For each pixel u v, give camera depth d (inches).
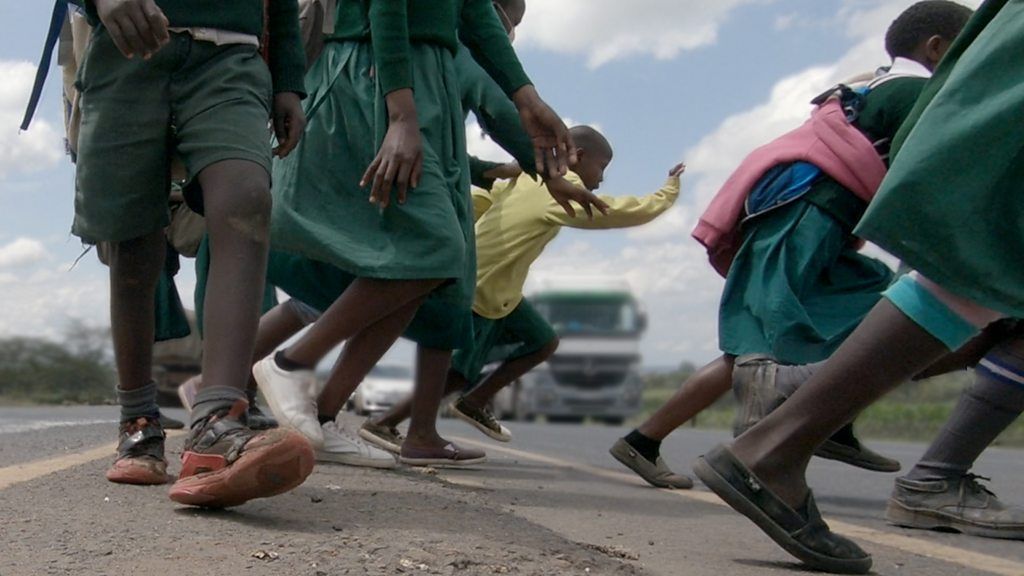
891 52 148.5
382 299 122.5
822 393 84.5
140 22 84.8
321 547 75.7
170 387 390.9
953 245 74.0
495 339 194.1
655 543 102.0
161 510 89.7
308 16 127.6
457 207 129.5
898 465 158.6
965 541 121.0
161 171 96.3
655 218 179.3
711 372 159.8
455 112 130.5
